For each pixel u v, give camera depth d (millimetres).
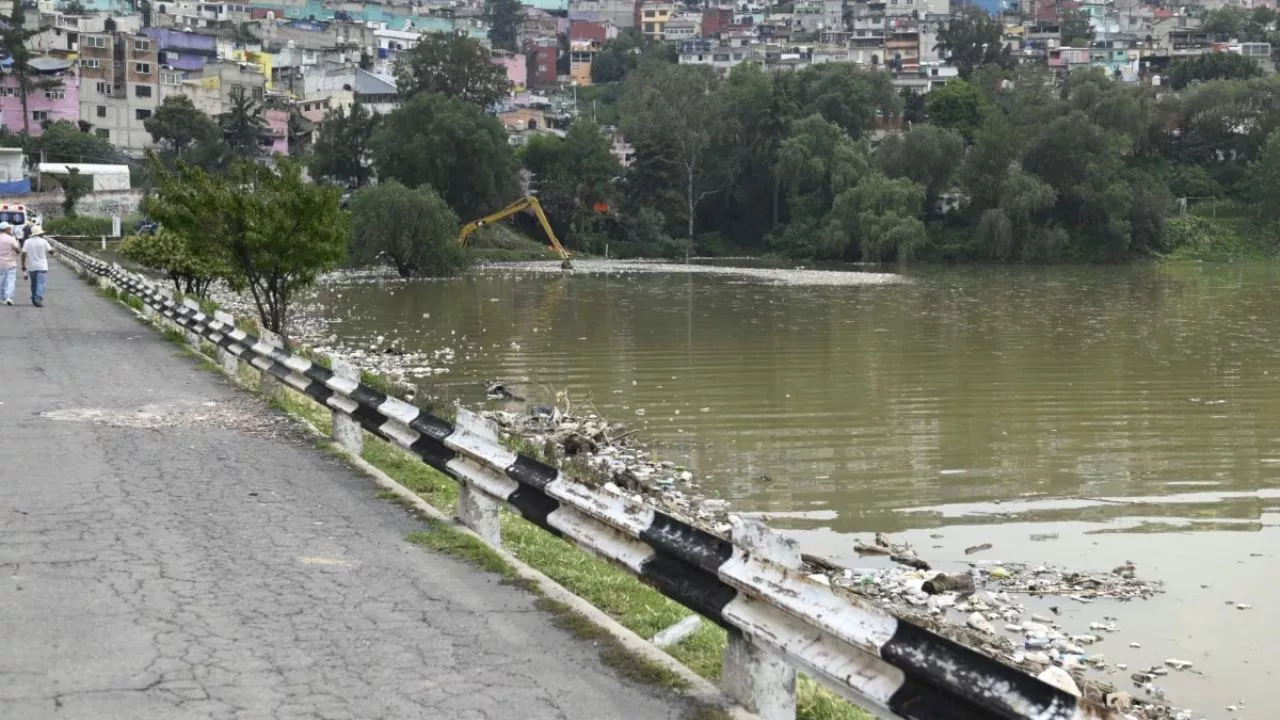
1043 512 15164
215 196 23406
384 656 6262
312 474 11078
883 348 34562
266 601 7145
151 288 28219
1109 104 97875
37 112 114000
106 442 12500
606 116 160125
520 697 5738
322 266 24516
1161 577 12461
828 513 15055
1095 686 9172
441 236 73625
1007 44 164375
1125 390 25797
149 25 153125
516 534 10008
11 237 31891
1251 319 45062
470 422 8789
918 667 4445
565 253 94750
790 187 104625
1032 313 47906
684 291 61438
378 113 109812
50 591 7195
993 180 95562
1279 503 15617
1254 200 102500
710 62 178500
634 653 6383
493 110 129500
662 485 16344
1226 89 109562
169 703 5520
